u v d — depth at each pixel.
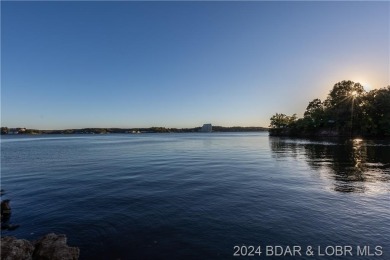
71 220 13.12
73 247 9.64
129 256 9.41
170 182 21.89
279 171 26.48
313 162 32.75
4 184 22.88
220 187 19.45
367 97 111.19
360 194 16.52
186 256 9.28
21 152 60.12
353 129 113.06
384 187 18.38
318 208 13.85
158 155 48.84
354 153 43.03
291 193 17.14
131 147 77.06
